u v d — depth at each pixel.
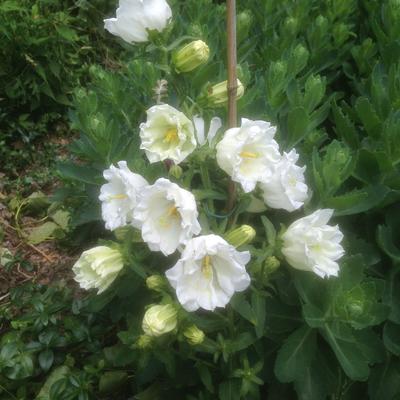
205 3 0.74
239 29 0.65
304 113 0.50
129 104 0.61
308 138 0.57
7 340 0.65
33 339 0.66
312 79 0.55
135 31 0.42
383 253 0.53
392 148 0.52
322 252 0.40
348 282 0.46
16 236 0.87
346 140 0.56
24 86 1.04
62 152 1.04
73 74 1.11
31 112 1.08
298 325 0.49
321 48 0.74
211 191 0.41
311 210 0.50
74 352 0.67
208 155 0.40
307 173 0.51
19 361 0.62
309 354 0.46
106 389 0.62
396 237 0.53
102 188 0.40
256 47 0.76
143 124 0.38
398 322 0.50
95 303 0.50
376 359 0.48
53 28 1.07
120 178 0.39
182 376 0.54
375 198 0.49
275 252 0.41
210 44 0.63
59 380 0.60
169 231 0.37
